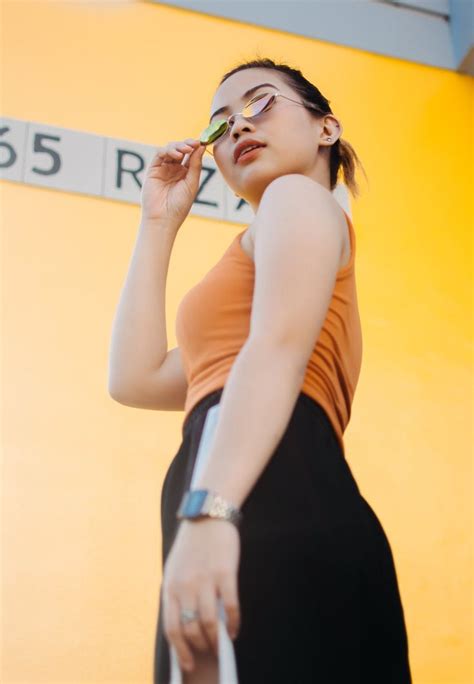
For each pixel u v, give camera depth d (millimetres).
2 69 3371
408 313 3400
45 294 3029
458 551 2992
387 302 3396
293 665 933
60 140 3307
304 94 1422
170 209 1519
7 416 2805
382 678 1004
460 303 3496
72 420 2854
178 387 1434
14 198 3150
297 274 1042
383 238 3529
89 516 2727
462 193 3752
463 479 3129
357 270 3426
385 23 4027
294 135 1366
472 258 3609
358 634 991
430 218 3643
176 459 1135
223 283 1179
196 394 1126
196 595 880
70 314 3023
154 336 1448
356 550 1030
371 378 3215
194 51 3689
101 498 2762
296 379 995
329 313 1170
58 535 2676
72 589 2611
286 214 1099
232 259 1198
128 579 2666
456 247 3611
